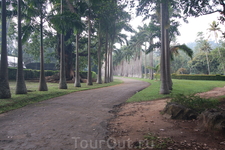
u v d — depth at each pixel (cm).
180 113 570
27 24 1395
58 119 589
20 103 846
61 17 1241
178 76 3653
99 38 2430
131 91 1454
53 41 2394
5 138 413
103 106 838
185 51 1666
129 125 525
